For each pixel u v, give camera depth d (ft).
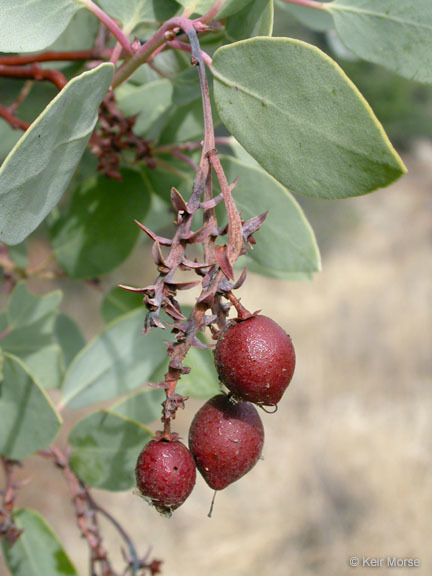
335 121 0.39
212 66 0.44
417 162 5.32
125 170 0.65
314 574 2.56
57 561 0.66
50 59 0.64
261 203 0.57
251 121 0.43
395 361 3.49
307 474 2.84
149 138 0.64
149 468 0.41
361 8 0.52
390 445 2.97
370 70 4.35
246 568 2.53
